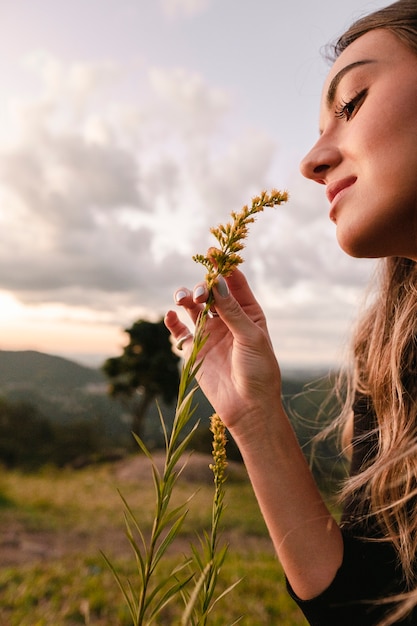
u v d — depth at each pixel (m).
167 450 0.65
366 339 1.58
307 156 1.07
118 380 42.00
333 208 1.04
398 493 1.15
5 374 122.31
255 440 1.17
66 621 4.62
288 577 1.16
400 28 1.00
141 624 0.62
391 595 1.10
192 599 0.58
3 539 9.17
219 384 1.22
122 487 17.58
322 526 1.15
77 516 12.17
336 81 1.05
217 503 0.76
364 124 0.98
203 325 0.71
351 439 1.56
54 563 7.04
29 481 18.17
